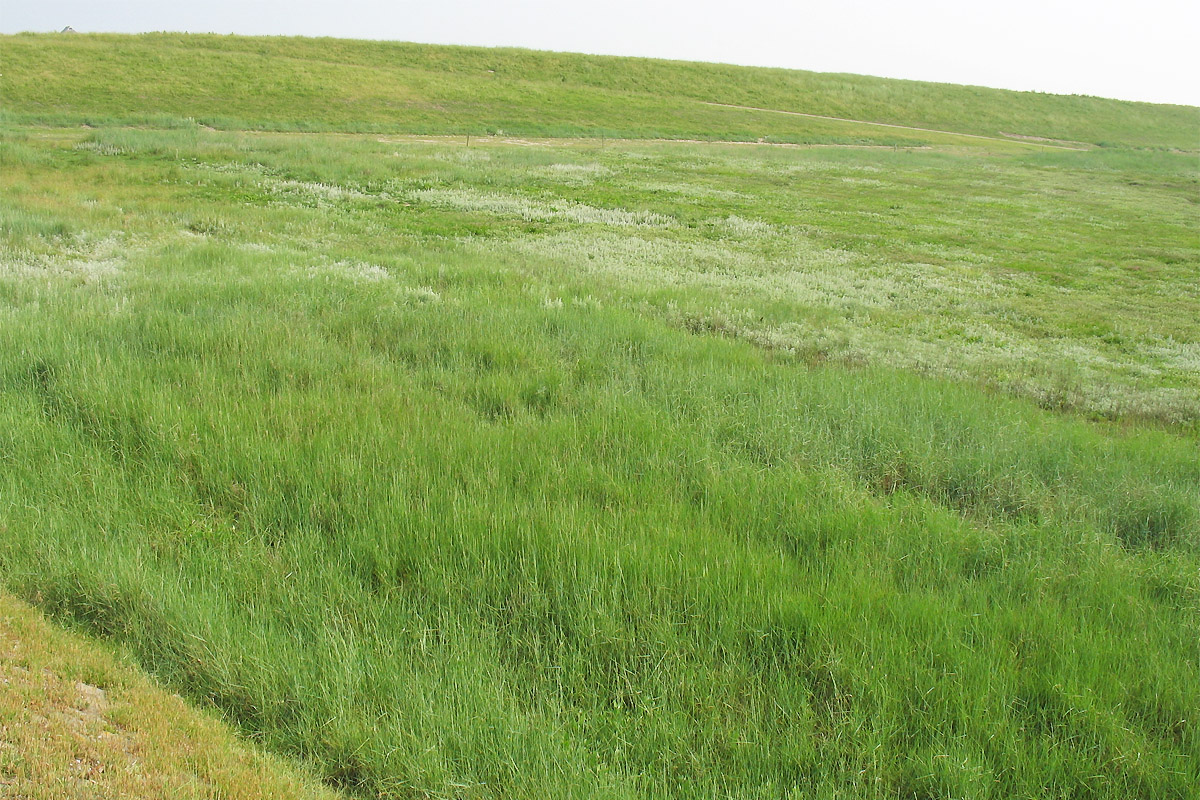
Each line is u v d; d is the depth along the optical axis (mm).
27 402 6871
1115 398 10438
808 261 18797
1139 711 4156
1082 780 3666
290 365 8078
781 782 3635
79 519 5180
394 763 3531
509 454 6426
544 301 11797
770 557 5180
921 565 5461
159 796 3053
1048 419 9047
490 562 4875
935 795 3605
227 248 13820
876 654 4297
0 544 4816
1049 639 4570
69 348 7820
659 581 4801
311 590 4652
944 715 3951
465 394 8016
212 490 5762
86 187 19984
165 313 9266
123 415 6586
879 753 3717
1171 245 23344
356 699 3904
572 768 3504
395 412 7152
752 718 3941
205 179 22156
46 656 3836
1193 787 3652
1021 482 7035
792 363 10492
